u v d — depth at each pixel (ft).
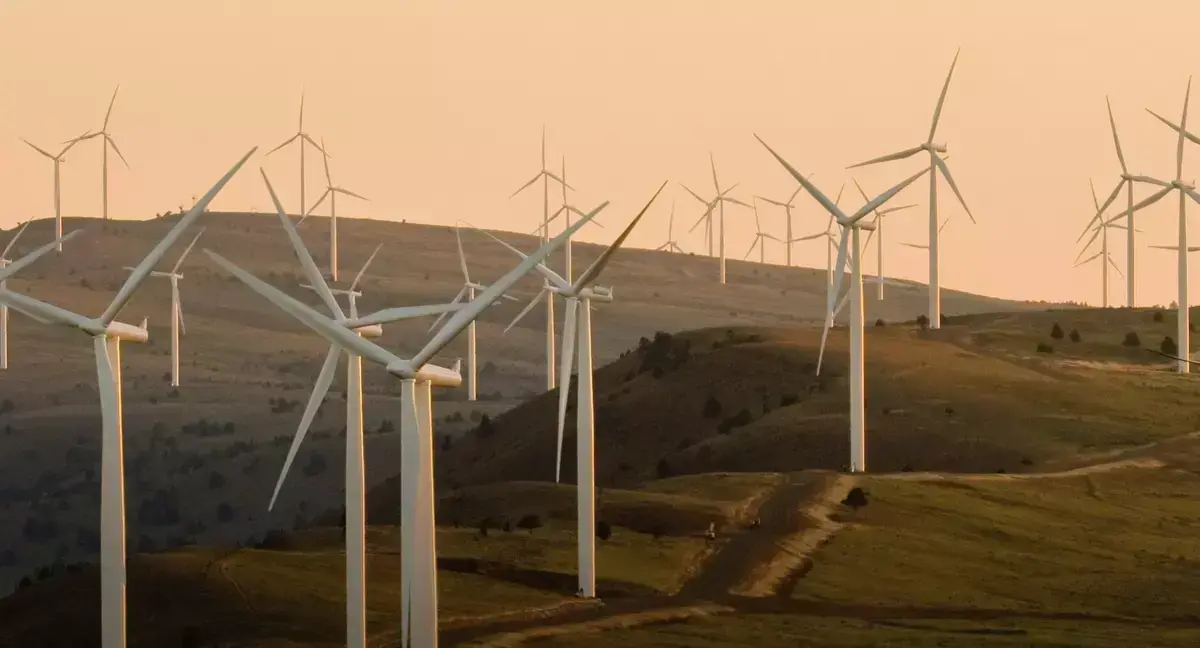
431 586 344.69
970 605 508.94
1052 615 497.46
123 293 397.60
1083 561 571.69
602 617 482.69
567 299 520.42
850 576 540.93
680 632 463.01
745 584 529.04
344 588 506.89
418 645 343.46
